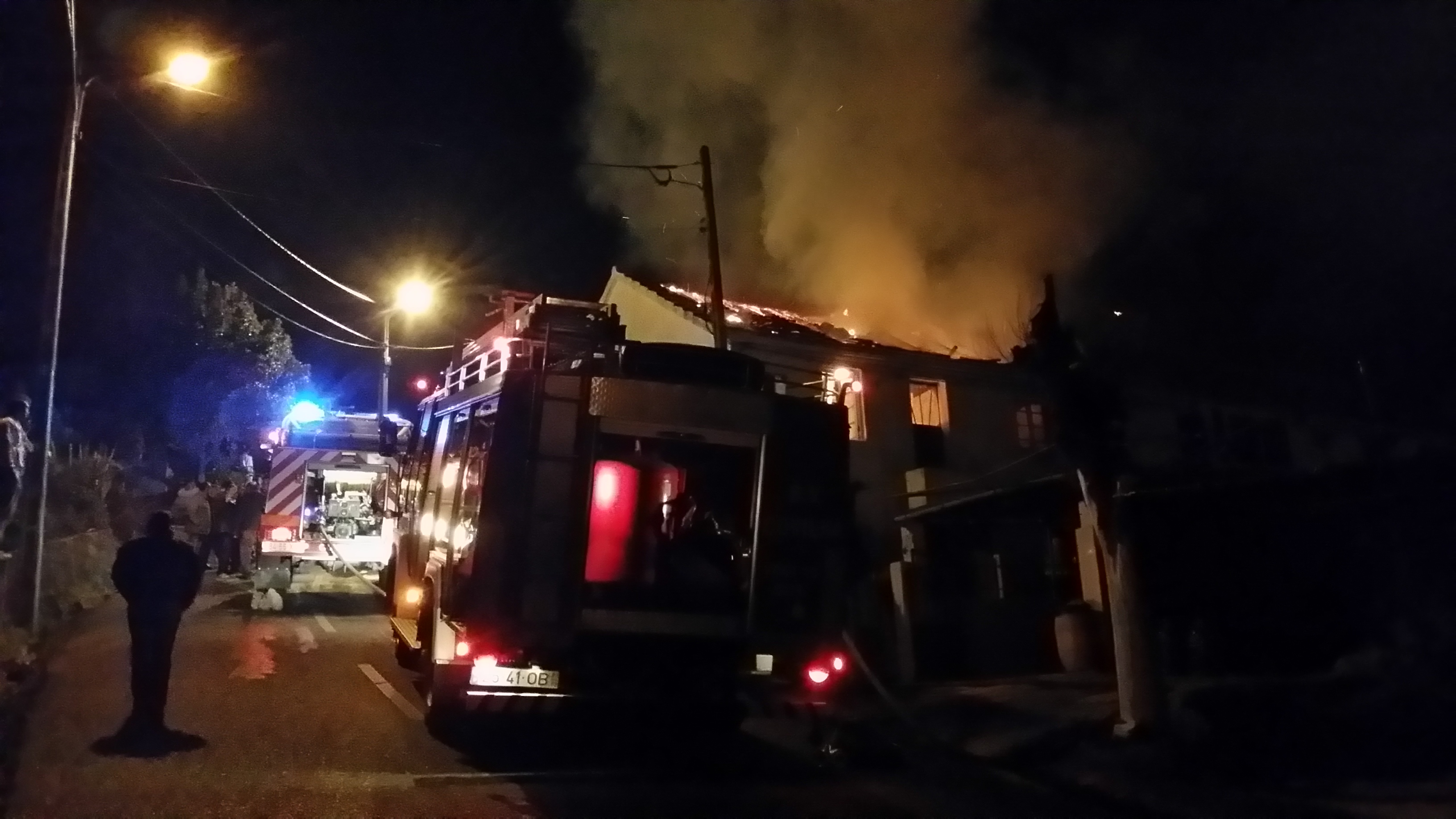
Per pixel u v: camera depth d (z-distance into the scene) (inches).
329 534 652.7
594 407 293.7
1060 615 540.4
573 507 286.4
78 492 660.7
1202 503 464.4
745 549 307.9
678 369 309.3
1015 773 315.9
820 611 306.3
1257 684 396.5
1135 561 353.7
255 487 748.0
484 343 396.2
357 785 258.5
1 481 542.3
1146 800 278.8
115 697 346.3
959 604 559.5
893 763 325.4
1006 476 719.7
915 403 786.8
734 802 268.1
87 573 594.9
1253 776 297.4
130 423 973.8
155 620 297.9
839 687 307.9
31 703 332.8
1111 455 354.6
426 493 390.6
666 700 293.6
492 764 290.4
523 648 279.1
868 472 697.0
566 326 359.6
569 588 283.0
